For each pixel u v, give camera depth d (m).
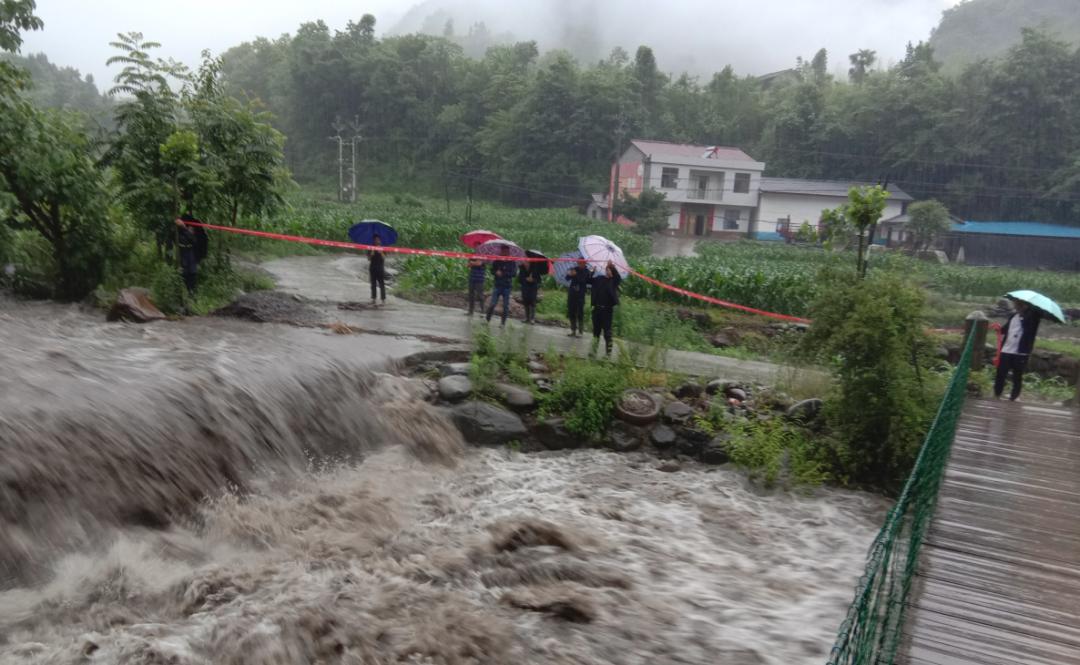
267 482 7.32
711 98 98.31
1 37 13.63
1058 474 7.74
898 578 4.94
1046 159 68.56
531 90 82.81
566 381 9.95
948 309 22.52
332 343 11.16
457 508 7.66
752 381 11.46
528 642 5.32
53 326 11.09
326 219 35.16
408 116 96.25
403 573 6.16
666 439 9.64
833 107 83.50
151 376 7.78
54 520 5.67
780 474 9.06
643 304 19.08
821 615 5.96
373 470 8.20
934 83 75.94
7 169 13.38
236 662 4.82
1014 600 5.26
